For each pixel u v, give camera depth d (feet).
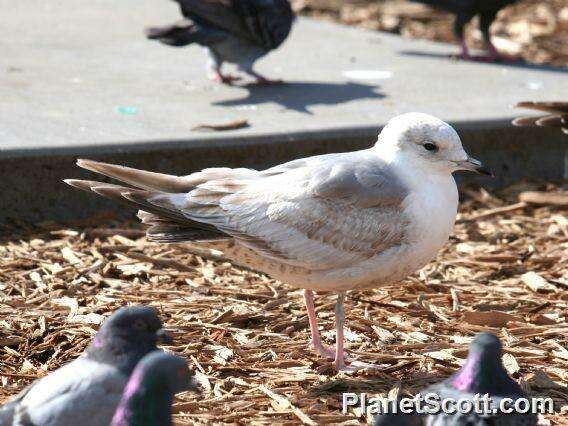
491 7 37.35
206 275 22.56
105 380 14.15
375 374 18.29
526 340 19.67
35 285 21.65
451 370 18.42
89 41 36.96
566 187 29.32
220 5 31.24
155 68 33.88
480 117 29.30
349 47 38.50
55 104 28.91
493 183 29.58
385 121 28.58
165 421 13.02
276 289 21.97
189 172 26.37
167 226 17.99
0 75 31.65
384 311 21.01
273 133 27.09
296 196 17.62
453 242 25.23
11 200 24.97
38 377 17.79
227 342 19.20
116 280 22.15
